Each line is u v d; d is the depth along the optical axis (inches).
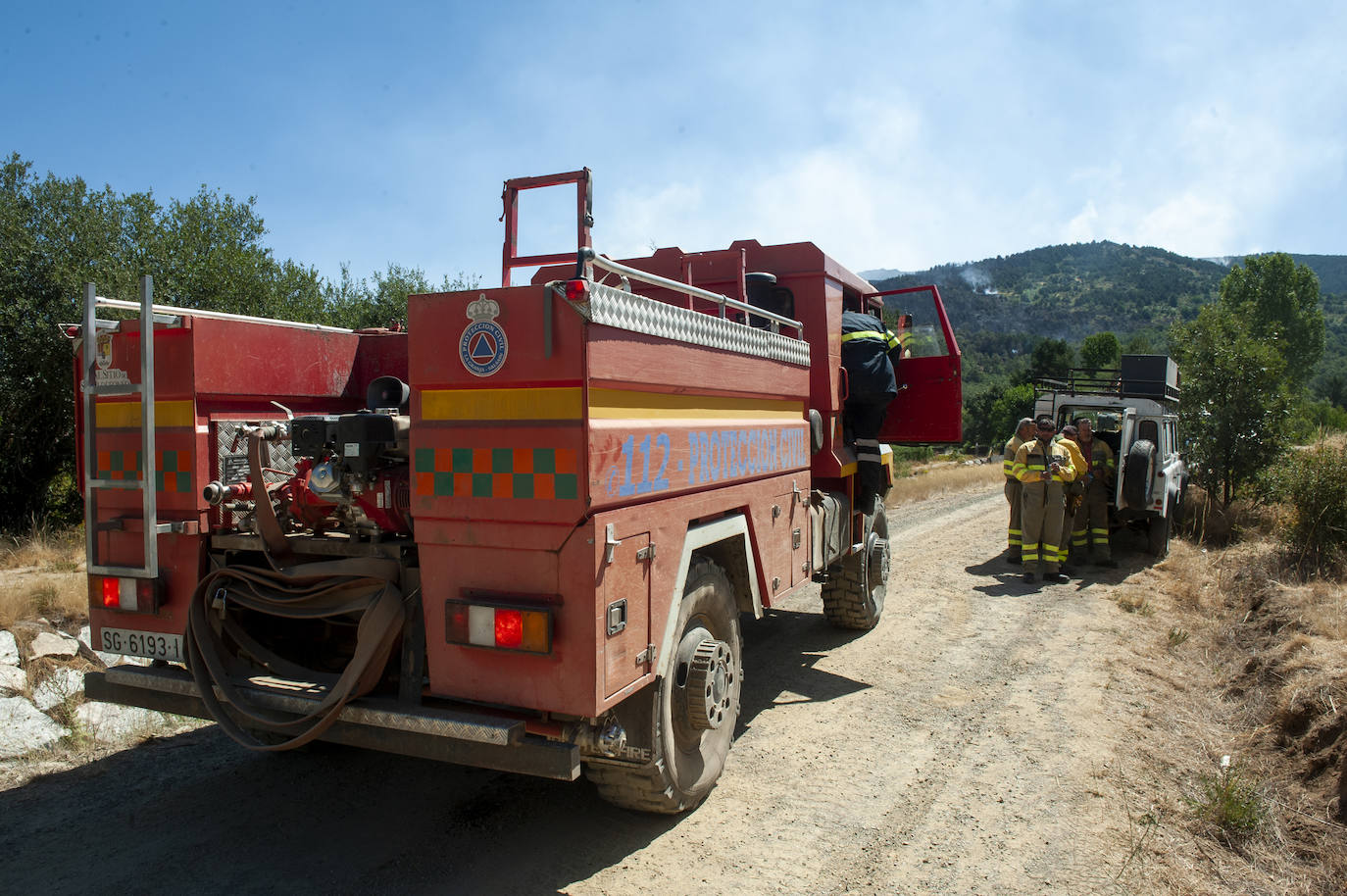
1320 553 350.6
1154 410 445.7
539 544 112.2
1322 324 3142.2
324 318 673.0
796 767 178.2
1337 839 150.4
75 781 166.2
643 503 127.0
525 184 136.6
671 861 137.3
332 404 184.4
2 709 188.7
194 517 143.6
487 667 115.9
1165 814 158.4
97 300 146.1
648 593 127.3
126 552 150.3
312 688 133.5
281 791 162.9
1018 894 129.1
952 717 208.8
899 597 343.3
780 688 230.8
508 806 157.3
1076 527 425.1
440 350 117.2
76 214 500.4
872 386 254.2
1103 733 197.6
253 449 135.4
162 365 146.3
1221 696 231.5
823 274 233.3
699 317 146.6
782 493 195.2
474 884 129.0
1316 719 189.2
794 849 142.3
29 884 127.0
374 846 140.9
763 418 184.1
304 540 137.2
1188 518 509.7
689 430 142.9
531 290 110.9
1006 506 659.4
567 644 111.4
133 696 144.5
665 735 136.4
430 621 119.3
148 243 523.2
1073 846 144.4
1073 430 399.5
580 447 109.2
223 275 545.6
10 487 483.8
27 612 235.3
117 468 151.8
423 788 164.9
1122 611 323.0
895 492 721.6
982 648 270.4
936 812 157.1
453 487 116.8
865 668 249.3
